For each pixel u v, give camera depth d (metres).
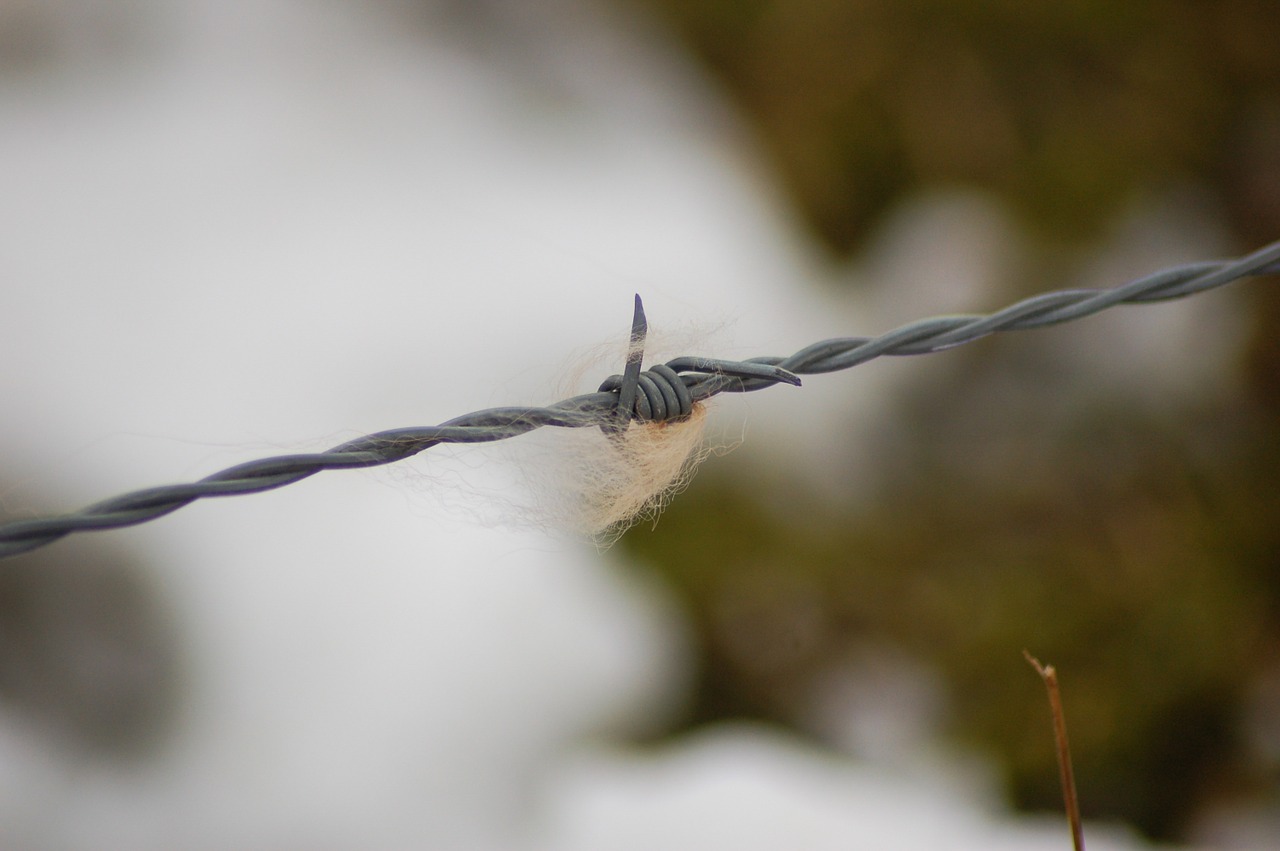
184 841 1.12
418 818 1.18
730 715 1.42
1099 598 1.63
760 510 1.61
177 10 1.64
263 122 1.55
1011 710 1.50
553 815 1.20
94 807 1.11
